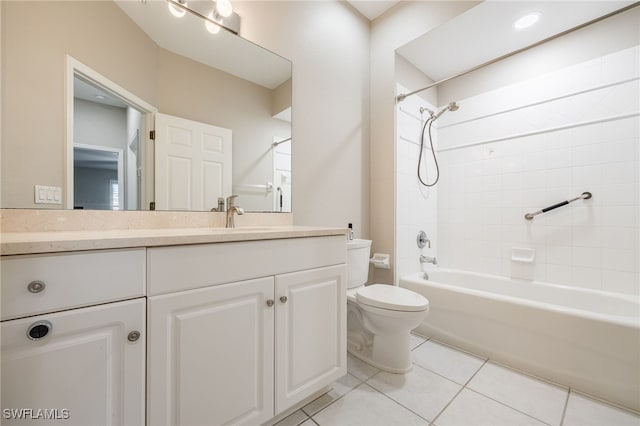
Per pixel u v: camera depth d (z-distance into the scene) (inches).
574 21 71.9
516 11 68.8
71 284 24.7
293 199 69.6
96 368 26.0
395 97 84.6
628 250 66.9
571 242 75.0
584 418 44.9
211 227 55.3
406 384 54.1
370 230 90.0
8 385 22.2
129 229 45.4
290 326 42.0
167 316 30.2
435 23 74.8
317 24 75.5
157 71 49.4
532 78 82.0
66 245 24.0
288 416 45.2
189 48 53.5
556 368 54.2
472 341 66.2
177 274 30.9
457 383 54.5
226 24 58.1
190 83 53.5
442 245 101.9
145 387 28.9
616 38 68.7
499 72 88.7
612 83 69.2
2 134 34.9
